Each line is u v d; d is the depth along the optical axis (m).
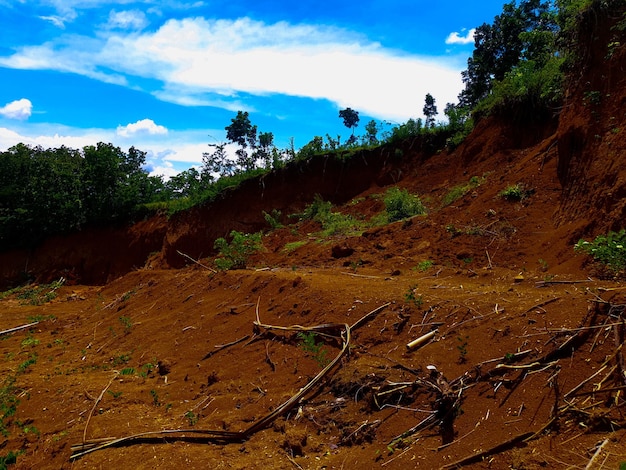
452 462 3.04
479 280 5.93
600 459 2.70
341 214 13.93
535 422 3.14
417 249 7.85
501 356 3.73
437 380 3.60
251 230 16.20
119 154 21.28
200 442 3.95
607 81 6.71
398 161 15.18
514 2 16.66
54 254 20.78
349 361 4.32
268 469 3.37
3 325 10.73
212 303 7.27
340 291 5.65
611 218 5.53
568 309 3.92
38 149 22.53
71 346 8.13
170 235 17.86
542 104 11.02
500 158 10.95
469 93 18.89
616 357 3.31
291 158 16.64
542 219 7.26
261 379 4.74
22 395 5.74
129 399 5.07
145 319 8.17
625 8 6.73
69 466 3.99
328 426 3.71
